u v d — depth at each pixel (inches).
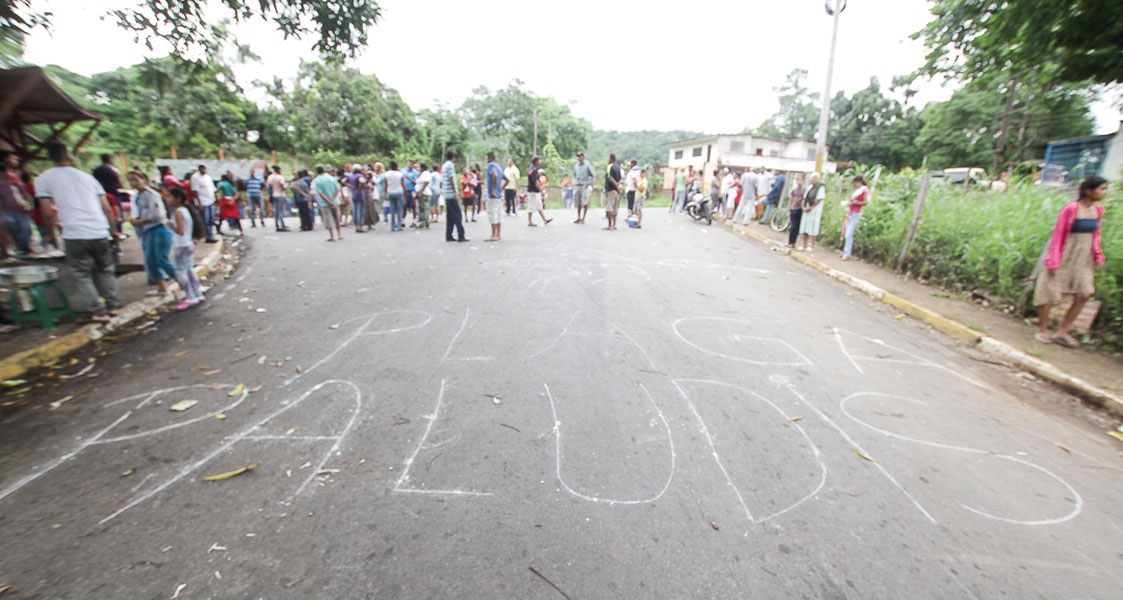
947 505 104.7
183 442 121.3
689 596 79.9
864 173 415.5
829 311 247.3
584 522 96.0
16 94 305.4
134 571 83.0
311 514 96.9
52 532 91.5
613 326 208.7
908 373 174.9
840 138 1619.1
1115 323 199.8
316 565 84.6
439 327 204.8
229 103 984.3
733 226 572.4
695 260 359.6
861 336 211.8
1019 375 179.0
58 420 131.7
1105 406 154.7
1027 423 143.0
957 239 291.6
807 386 159.5
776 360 179.6
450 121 1610.5
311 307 233.5
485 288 266.4
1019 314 237.6
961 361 189.8
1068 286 191.2
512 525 94.7
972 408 150.5
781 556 88.9
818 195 390.0
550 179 1391.5
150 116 916.0
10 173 292.0
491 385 153.2
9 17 213.2
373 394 146.8
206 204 406.3
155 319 217.3
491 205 417.7
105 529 92.4
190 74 304.7
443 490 104.5
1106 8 237.3
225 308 233.5
